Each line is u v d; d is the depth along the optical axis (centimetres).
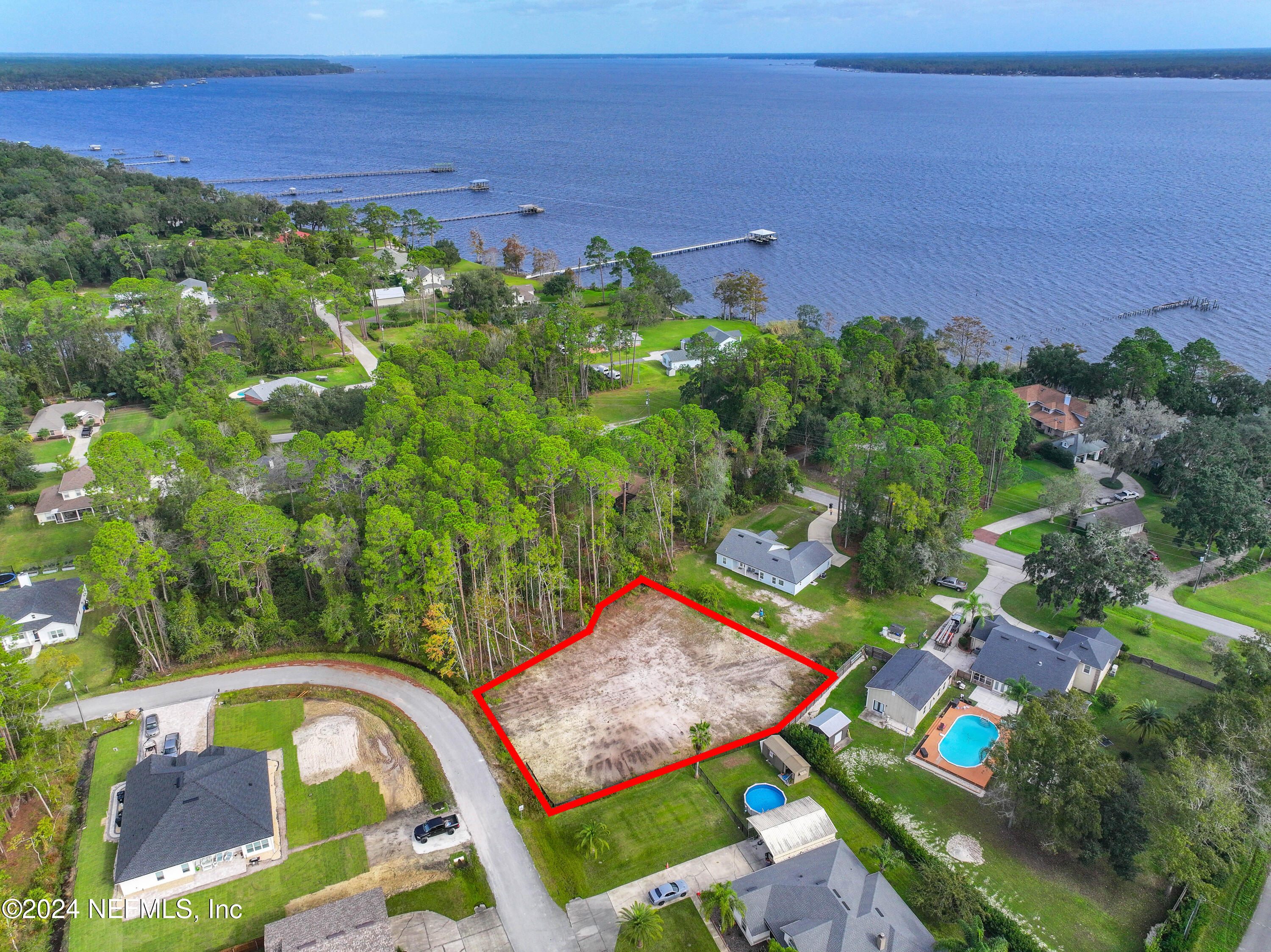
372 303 18388
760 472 10575
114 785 6041
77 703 6875
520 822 5741
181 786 5591
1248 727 5622
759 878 5162
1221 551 8800
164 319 13825
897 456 8756
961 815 5900
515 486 8262
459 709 6862
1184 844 4928
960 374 13488
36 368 13000
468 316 17238
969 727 6788
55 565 8812
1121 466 11362
